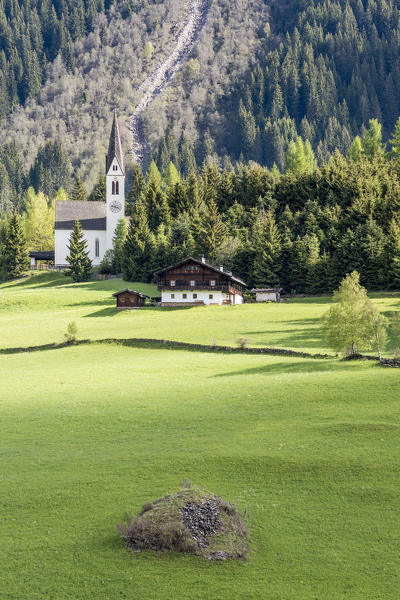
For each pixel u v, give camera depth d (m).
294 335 92.06
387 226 159.62
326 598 26.83
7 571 28.81
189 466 38.84
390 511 33.19
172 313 118.62
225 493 35.41
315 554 29.83
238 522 31.38
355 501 34.28
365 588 27.47
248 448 41.16
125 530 30.59
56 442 45.34
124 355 81.44
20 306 137.12
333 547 30.39
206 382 61.34
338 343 70.50
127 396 57.38
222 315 113.81
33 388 63.25
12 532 31.94
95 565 28.95
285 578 28.11
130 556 29.48
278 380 58.31
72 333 90.31
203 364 71.62
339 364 64.19
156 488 35.94
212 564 28.89
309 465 38.25
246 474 37.69
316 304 126.50
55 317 120.00
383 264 140.50
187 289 130.38
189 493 32.00
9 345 92.38
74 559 29.45
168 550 29.73
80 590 27.44
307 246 151.38
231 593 27.11
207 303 130.38
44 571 28.72
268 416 48.09
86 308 129.12
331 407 48.78
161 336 93.19
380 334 69.69
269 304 128.88
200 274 131.88
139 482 36.84
